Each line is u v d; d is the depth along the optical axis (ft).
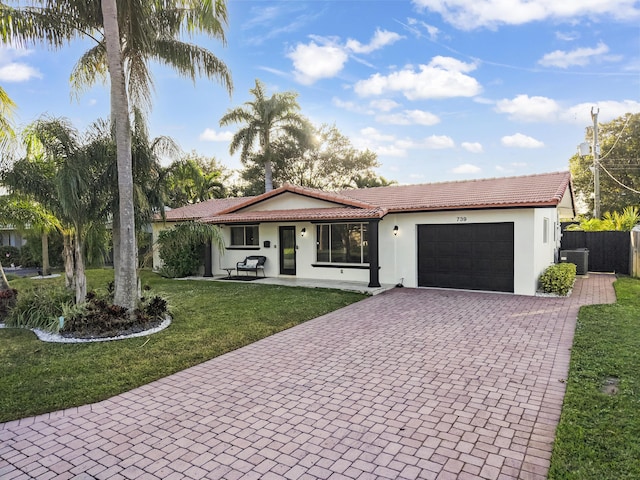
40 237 66.08
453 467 11.40
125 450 12.82
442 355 21.42
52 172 30.35
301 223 52.11
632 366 18.63
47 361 21.43
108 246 39.52
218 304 36.06
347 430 13.70
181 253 56.90
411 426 13.84
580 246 59.21
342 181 128.57
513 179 48.49
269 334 26.50
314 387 17.61
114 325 26.53
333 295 39.70
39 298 31.60
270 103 88.89
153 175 33.73
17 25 30.35
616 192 113.60
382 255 46.85
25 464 12.16
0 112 35.86
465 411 14.87
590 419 13.78
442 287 43.60
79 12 30.60
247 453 12.44
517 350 21.93
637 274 50.39
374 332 26.40
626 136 110.42
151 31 31.78
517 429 13.46
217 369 20.26
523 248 38.88
